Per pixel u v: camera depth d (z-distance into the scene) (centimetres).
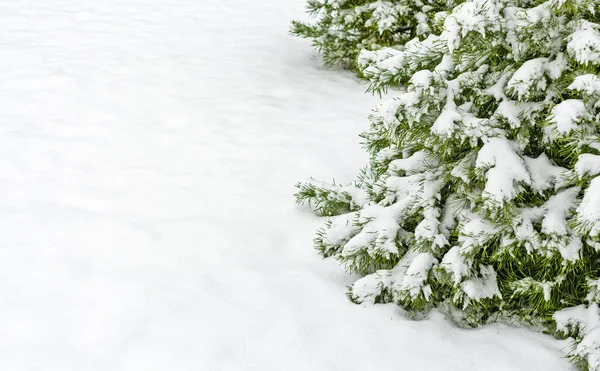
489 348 324
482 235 320
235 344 331
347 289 370
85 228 441
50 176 515
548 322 336
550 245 301
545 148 324
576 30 294
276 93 664
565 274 310
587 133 295
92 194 487
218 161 530
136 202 473
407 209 356
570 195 309
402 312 354
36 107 645
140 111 632
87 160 540
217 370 315
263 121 599
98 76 719
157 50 800
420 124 333
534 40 297
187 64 751
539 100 317
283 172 509
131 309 357
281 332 338
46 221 450
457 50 322
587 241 301
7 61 772
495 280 333
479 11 299
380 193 372
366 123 588
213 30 877
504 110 317
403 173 367
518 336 331
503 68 323
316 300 361
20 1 1013
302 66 744
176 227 438
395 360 319
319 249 393
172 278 384
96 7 987
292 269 389
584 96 284
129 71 732
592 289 311
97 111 634
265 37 848
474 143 316
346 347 327
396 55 354
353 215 388
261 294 367
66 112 633
